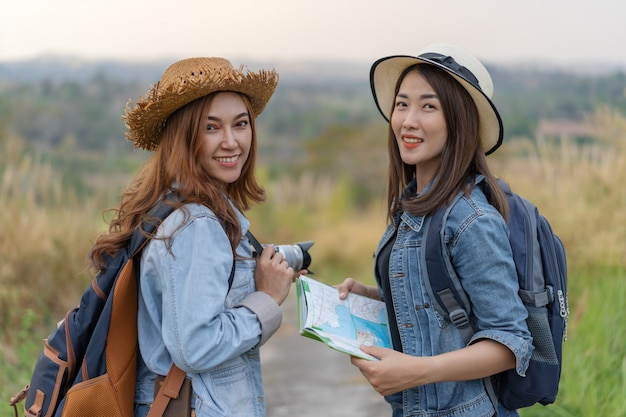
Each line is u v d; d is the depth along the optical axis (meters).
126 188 2.90
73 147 11.91
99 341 2.64
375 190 21.45
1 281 6.83
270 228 15.79
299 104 48.69
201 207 2.67
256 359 2.83
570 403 4.64
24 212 7.55
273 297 2.76
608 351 4.98
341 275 12.79
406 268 2.74
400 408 2.86
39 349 6.00
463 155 2.72
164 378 2.68
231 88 2.74
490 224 2.61
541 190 7.05
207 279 2.57
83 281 7.44
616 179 6.65
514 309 2.60
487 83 2.83
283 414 5.29
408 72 2.80
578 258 6.36
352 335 2.79
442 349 2.70
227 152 2.77
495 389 2.75
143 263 2.65
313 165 26.02
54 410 2.71
